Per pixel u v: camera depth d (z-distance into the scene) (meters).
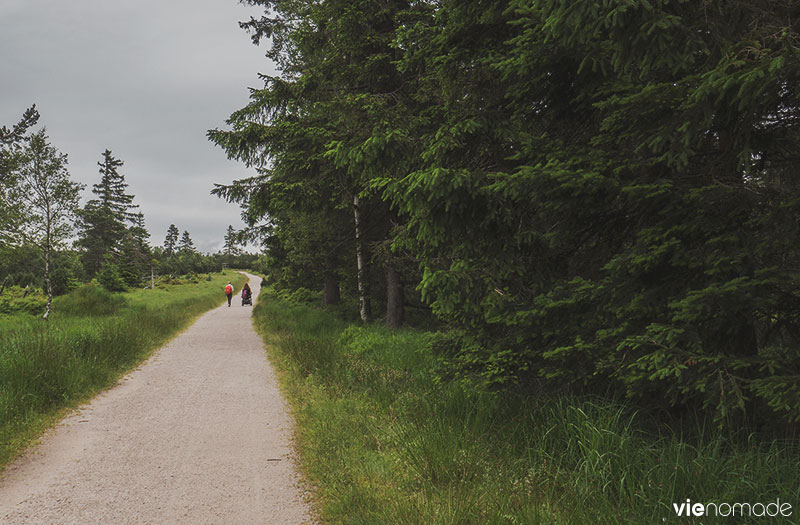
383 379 7.13
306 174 11.36
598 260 4.52
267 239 20.19
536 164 4.03
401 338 10.23
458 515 3.02
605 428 3.62
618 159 3.67
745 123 3.17
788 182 3.72
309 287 24.03
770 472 2.97
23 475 4.02
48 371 6.56
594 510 2.98
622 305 3.69
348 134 9.02
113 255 53.00
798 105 3.31
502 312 4.43
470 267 4.46
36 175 15.91
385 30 11.16
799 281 2.99
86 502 3.50
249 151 11.50
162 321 15.27
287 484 3.85
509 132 4.87
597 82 4.17
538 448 3.89
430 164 5.31
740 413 3.57
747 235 3.17
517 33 5.09
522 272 4.41
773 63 2.44
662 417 4.17
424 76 7.08
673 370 3.03
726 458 3.22
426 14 9.33
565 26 3.03
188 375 8.39
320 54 12.09
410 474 3.84
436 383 5.44
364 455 4.30
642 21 2.83
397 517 3.10
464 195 3.95
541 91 4.61
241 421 5.64
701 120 3.06
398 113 8.12
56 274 26.19
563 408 4.32
